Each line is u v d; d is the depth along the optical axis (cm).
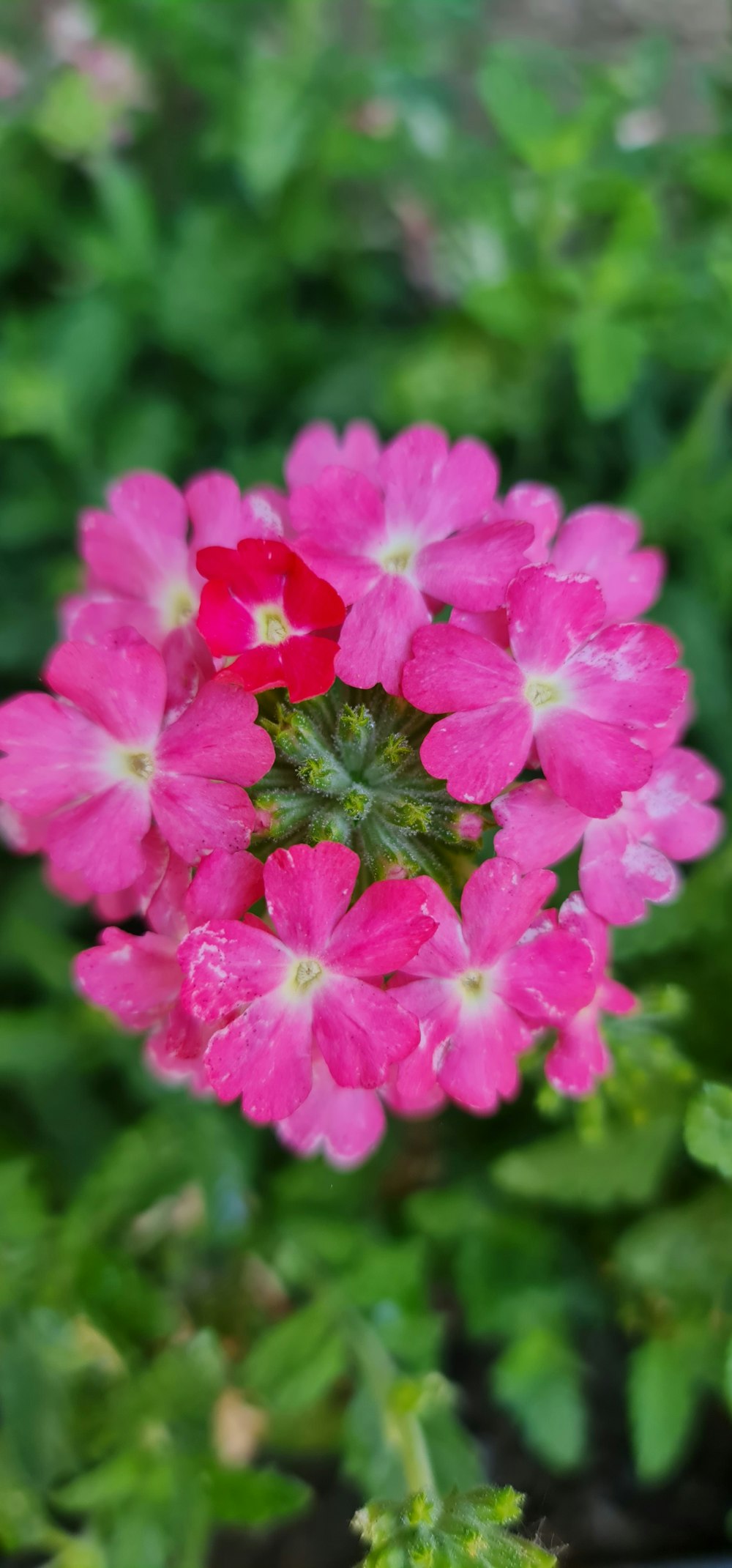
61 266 29
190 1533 18
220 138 25
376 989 13
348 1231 20
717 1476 23
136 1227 21
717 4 33
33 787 14
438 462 14
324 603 13
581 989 14
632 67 24
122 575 15
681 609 22
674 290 21
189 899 13
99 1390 20
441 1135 23
